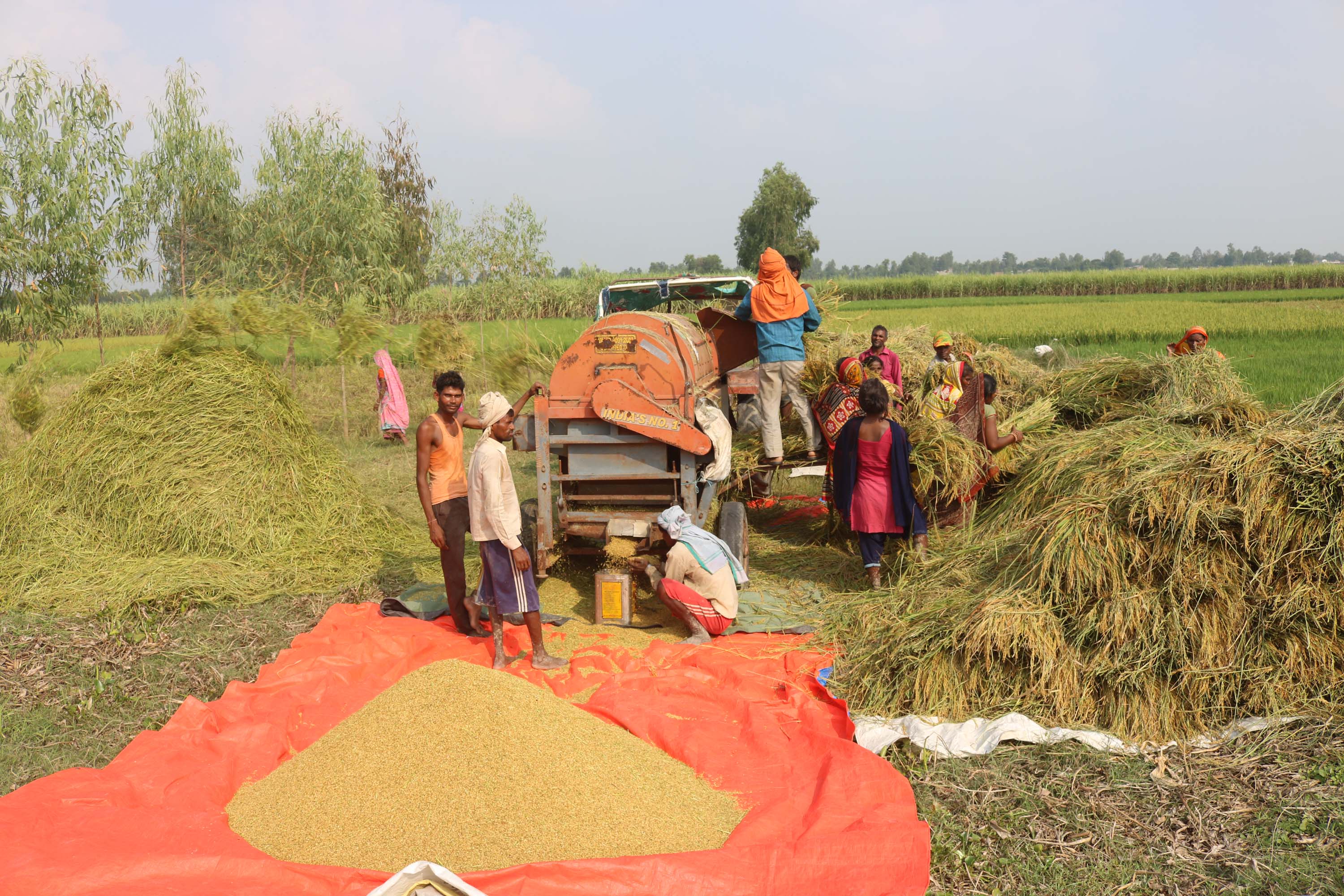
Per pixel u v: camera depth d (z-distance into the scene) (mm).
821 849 3244
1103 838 3510
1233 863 3309
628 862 3146
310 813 3600
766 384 7348
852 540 7578
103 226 12906
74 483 7184
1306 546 4391
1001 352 10078
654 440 6133
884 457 6109
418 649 5598
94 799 3713
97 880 3084
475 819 3475
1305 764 3865
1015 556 5309
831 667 5129
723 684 4996
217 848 3334
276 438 7766
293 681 5059
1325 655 4285
